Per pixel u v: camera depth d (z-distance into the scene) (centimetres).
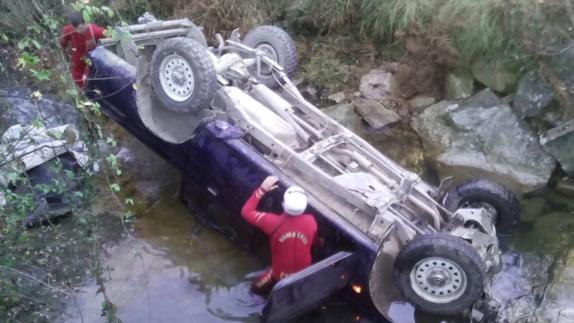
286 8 859
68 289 514
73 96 475
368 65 816
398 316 504
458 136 702
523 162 678
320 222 508
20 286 497
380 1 802
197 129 561
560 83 680
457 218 530
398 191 542
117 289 523
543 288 535
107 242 568
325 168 556
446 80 763
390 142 724
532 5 681
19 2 715
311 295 475
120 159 671
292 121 578
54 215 559
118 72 590
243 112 553
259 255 568
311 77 793
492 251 517
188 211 613
